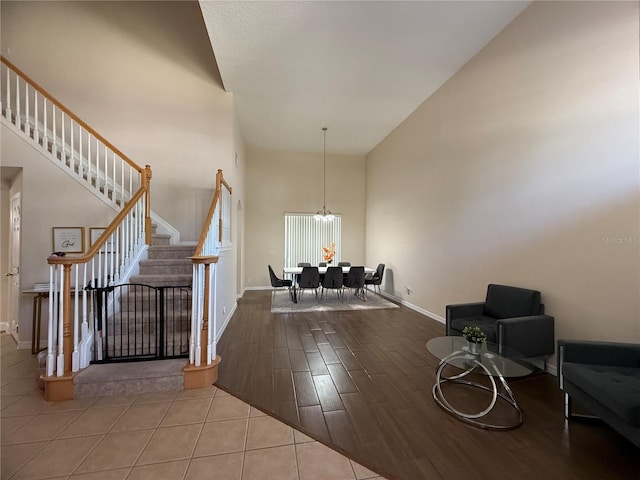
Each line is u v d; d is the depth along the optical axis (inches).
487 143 139.1
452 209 165.3
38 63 176.6
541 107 112.5
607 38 91.4
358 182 317.4
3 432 75.7
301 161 306.7
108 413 84.4
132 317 121.5
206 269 102.7
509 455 67.6
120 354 107.1
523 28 118.7
